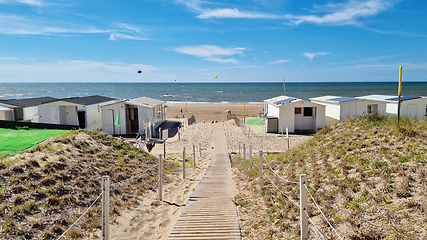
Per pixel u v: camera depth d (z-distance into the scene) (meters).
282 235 5.84
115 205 8.27
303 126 26.92
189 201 8.75
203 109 54.28
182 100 82.88
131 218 7.72
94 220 7.16
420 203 5.28
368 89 127.69
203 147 21.70
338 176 7.50
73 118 26.88
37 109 28.45
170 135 27.08
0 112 24.58
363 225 5.22
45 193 7.47
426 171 6.24
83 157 10.48
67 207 7.34
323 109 26.02
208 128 30.17
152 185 10.79
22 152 9.27
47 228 6.32
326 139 11.06
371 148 8.41
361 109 25.31
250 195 8.88
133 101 28.59
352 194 6.40
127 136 26.72
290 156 11.18
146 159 13.59
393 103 24.77
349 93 100.88
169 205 9.07
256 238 6.04
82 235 6.41
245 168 12.81
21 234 5.87
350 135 10.12
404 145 7.86
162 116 35.09
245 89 146.50
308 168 8.92
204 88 162.75
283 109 26.17
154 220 7.89
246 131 27.31
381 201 5.76
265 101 33.44
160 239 6.71
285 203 7.16
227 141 23.41
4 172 7.63
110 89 151.12
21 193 7.13
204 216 7.41
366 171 7.26
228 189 10.16
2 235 5.67
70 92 124.50
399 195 5.71
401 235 4.67
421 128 8.77
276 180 8.94
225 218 7.23
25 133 14.21
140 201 9.08
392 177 6.52
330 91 116.19
